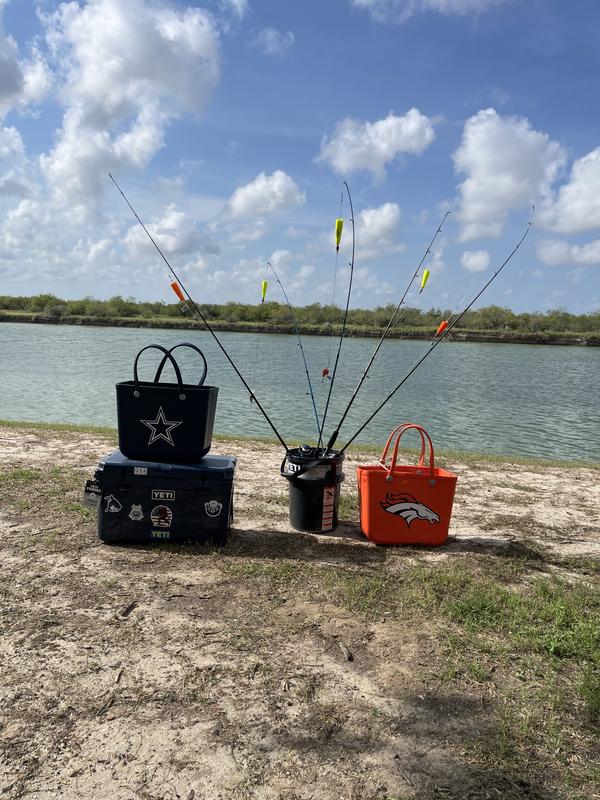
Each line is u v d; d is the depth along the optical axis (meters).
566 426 18.62
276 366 34.75
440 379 32.44
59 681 2.84
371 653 3.17
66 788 2.21
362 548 4.68
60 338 55.22
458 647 3.23
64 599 3.63
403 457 9.07
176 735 2.51
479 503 6.50
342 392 24.59
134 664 2.99
